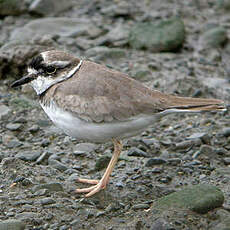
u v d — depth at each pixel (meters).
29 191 11.53
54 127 14.80
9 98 16.03
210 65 19.41
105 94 10.97
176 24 20.33
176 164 13.01
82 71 11.42
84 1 24.27
